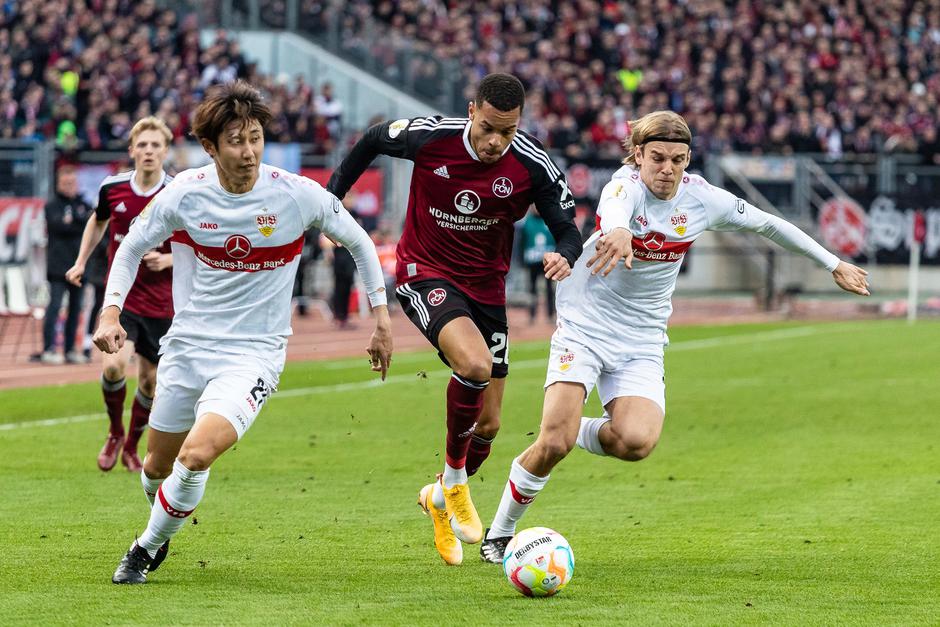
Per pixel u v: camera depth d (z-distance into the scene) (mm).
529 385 51625
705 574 21875
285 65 110750
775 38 119562
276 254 21109
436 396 48062
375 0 118625
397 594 20328
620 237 21344
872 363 60062
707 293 98125
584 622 18391
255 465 33938
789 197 99500
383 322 22094
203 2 110938
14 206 61344
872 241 95812
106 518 26891
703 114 109438
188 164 87375
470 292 23984
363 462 34469
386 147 24109
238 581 21281
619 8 118062
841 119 109875
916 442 37750
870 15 125250
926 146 102188
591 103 106000
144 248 21359
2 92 95250
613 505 28797
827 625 18266
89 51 95625
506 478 32406
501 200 23500
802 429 40438
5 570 22031
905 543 24422
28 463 33781
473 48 112438
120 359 31969
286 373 55438
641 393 23328
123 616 18688
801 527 26109
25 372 54812
